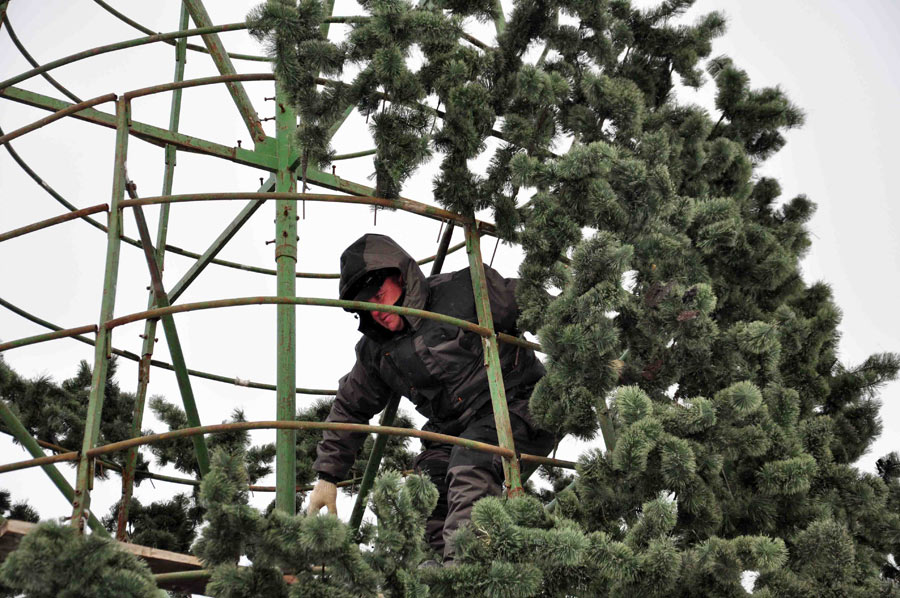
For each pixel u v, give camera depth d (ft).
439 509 21.42
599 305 16.80
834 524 16.94
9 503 25.29
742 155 23.47
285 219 20.47
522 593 14.39
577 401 17.08
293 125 21.47
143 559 15.89
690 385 18.71
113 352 25.61
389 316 20.16
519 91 18.56
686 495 16.37
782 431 17.98
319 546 13.69
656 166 18.22
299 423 15.34
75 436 26.50
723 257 21.06
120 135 17.95
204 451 20.62
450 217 18.49
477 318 19.86
